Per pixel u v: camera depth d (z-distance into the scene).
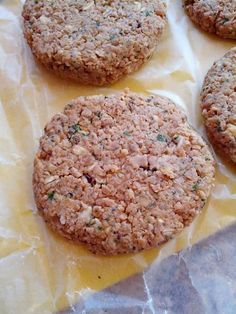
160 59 0.16
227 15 0.16
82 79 0.15
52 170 0.14
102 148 0.14
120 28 0.16
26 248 0.13
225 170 0.14
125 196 0.13
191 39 0.17
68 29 0.16
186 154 0.14
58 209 0.13
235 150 0.14
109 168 0.14
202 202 0.13
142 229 0.13
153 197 0.13
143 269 0.13
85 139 0.14
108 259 0.13
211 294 0.13
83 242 0.13
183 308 0.13
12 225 0.13
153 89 0.16
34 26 0.16
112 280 0.13
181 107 0.15
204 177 0.14
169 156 0.14
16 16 0.17
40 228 0.13
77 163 0.14
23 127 0.15
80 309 0.13
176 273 0.13
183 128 0.14
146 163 0.14
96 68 0.15
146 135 0.14
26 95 0.15
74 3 0.16
